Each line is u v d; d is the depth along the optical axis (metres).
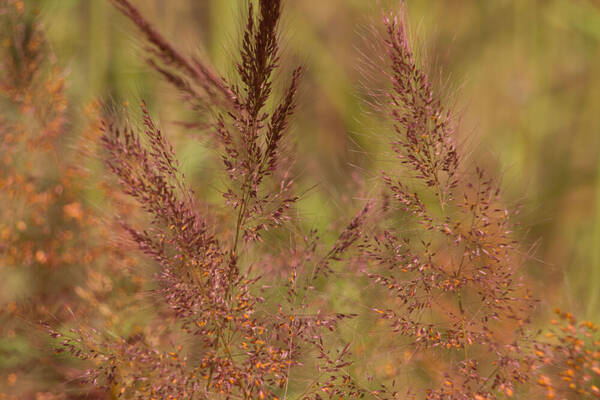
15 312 1.02
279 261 1.01
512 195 1.06
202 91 0.94
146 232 0.94
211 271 0.94
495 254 0.96
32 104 1.04
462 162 0.97
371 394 1.00
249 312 0.94
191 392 0.95
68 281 1.03
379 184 1.00
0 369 1.02
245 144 0.94
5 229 1.03
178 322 0.99
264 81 0.92
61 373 1.02
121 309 1.01
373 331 1.01
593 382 0.94
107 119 0.97
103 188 0.99
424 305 0.97
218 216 0.99
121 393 0.98
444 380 0.98
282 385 0.96
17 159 1.04
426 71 0.95
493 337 0.97
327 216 1.06
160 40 0.92
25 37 1.07
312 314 0.98
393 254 0.97
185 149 1.02
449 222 0.96
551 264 1.04
